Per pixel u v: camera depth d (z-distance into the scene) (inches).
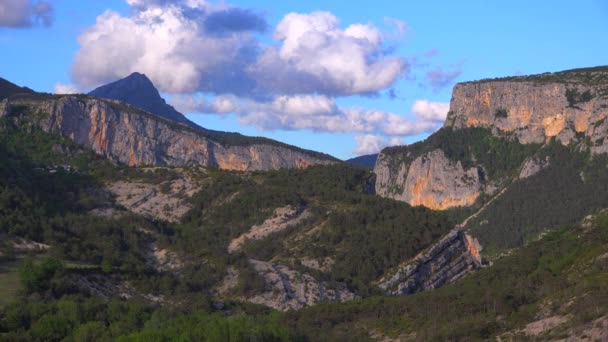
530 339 5378.9
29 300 6146.7
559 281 6195.9
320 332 6358.3
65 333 5718.5
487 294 6309.1
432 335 5807.1
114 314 6166.3
